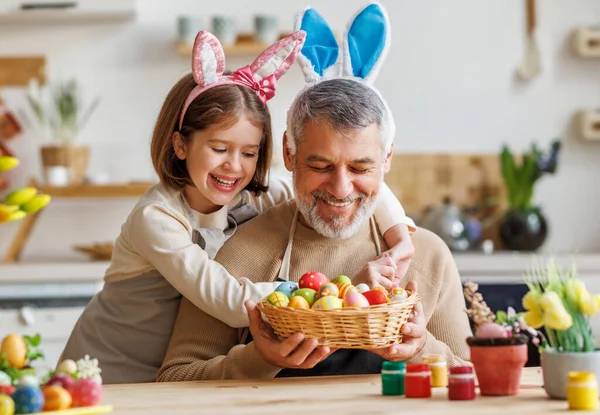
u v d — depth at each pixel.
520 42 5.01
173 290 2.31
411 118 5.00
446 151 5.01
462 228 4.66
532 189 4.75
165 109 2.29
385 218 2.22
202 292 2.08
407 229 2.22
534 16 4.99
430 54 4.99
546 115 5.02
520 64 5.01
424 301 2.15
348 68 2.18
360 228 2.17
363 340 1.69
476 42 5.00
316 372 2.08
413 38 4.98
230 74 2.33
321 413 1.41
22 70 4.85
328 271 2.17
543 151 4.99
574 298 1.50
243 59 4.88
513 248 4.70
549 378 1.49
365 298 1.73
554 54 5.02
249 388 1.70
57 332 4.07
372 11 2.20
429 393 1.55
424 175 4.99
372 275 1.96
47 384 1.42
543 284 1.56
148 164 4.91
